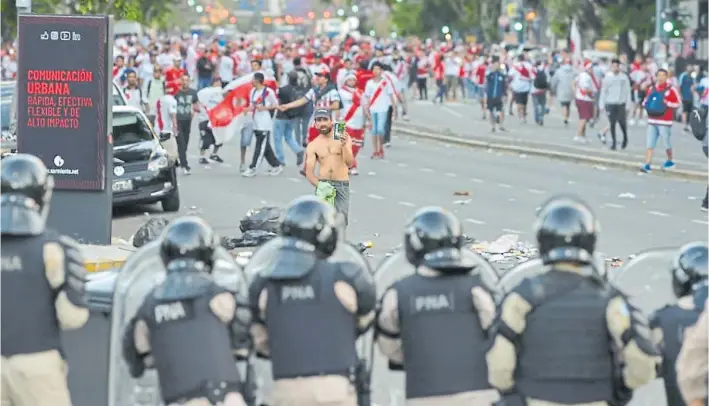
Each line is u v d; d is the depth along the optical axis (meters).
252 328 15.27
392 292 15.22
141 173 43.34
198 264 14.90
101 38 34.34
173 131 54.84
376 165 60.94
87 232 34.72
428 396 14.98
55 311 16.17
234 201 47.34
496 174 57.41
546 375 13.69
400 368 15.59
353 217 43.25
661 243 38.28
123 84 83.88
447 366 14.97
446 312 15.03
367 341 16.70
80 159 34.50
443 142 74.12
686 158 62.91
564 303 13.70
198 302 14.66
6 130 44.16
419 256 15.23
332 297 15.05
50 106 34.53
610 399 13.83
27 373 16.00
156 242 17.38
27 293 15.97
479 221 42.44
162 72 72.88
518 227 41.19
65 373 16.42
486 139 72.62
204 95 56.34
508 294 13.91
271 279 15.09
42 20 34.38
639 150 66.81
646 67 91.00
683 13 105.75
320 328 15.03
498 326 13.87
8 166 16.30
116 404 17.33
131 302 17.25
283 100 57.06
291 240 15.27
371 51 116.94
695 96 78.88
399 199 48.12
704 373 14.26
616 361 13.81
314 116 34.78
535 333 13.73
